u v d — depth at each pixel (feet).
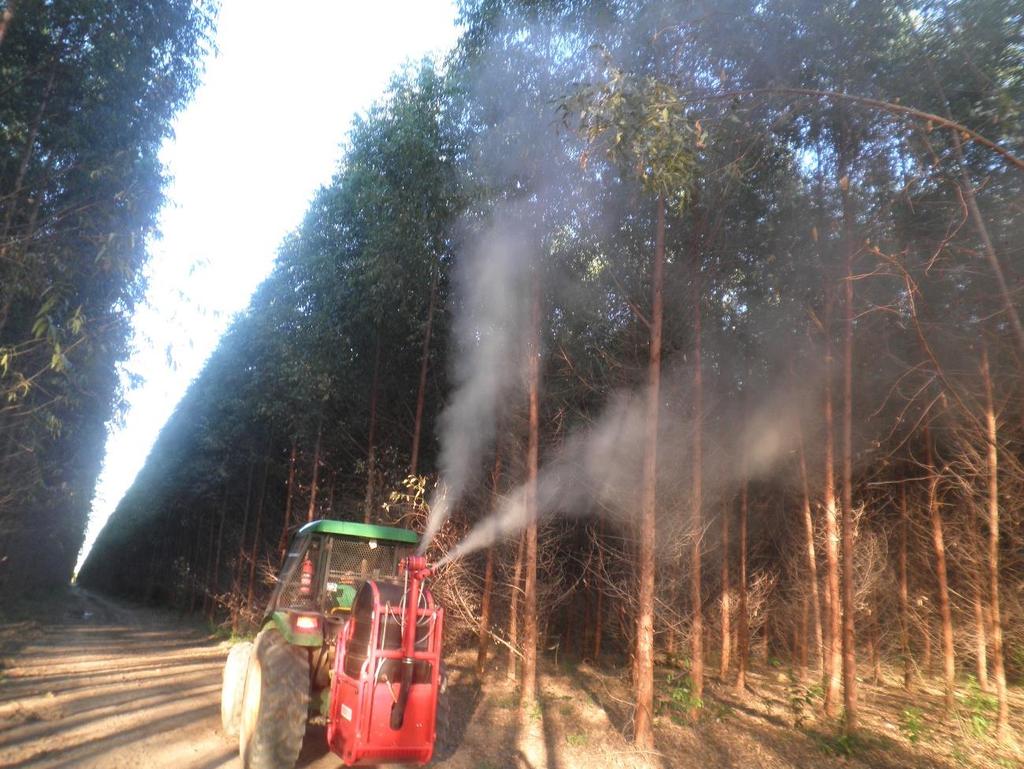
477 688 32.35
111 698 28.91
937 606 38.70
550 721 27.20
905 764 24.21
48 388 34.17
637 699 24.68
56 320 30.32
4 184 28.94
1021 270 26.84
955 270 27.43
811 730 27.63
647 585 24.89
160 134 32.73
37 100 29.60
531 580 30.78
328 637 20.54
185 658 46.11
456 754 22.35
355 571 22.77
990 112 24.03
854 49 26.35
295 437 52.80
